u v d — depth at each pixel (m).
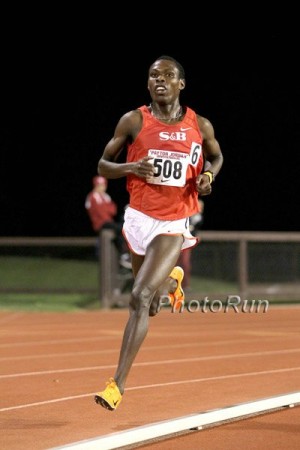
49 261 53.66
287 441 12.52
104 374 19.69
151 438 12.49
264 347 24.89
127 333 13.76
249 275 43.94
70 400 16.22
